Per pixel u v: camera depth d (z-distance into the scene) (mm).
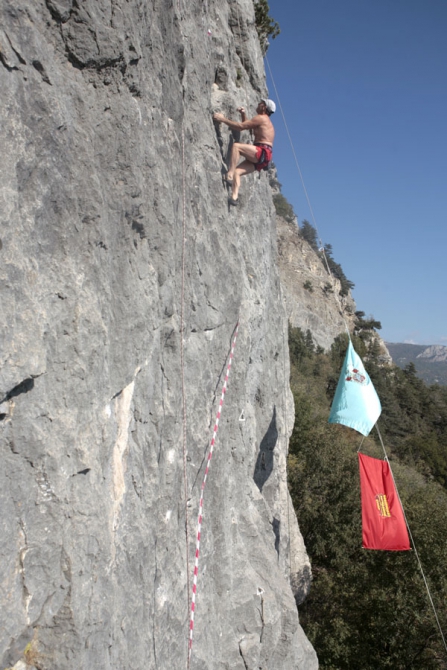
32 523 3459
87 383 3998
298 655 8188
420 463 48719
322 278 93750
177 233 6008
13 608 3281
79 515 3805
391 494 9344
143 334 5059
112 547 4297
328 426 30578
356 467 21156
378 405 9680
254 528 8375
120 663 4352
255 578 7941
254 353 10242
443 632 12594
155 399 5473
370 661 13609
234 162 7930
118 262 4746
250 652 7266
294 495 21234
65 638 3596
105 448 4270
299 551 14484
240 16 10023
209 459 7109
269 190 11844
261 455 11086
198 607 6586
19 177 3420
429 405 75812
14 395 3355
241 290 8102
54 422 3688
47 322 3646
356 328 94625
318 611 16391
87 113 4184
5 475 3275
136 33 4641
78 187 4004
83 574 3783
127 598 4609
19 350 3283
